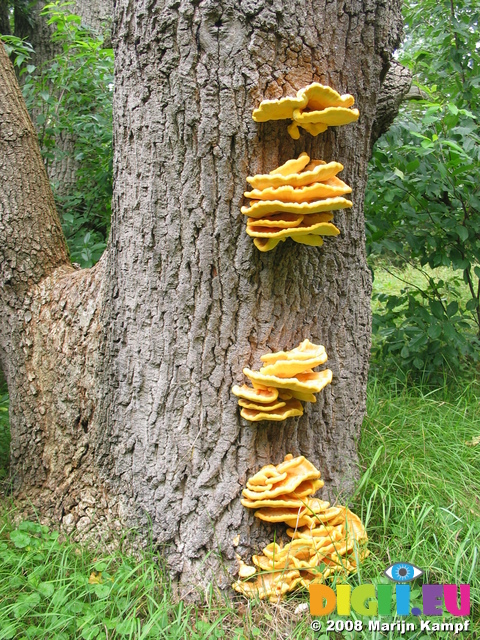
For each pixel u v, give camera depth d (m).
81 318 2.23
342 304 2.15
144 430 2.10
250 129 1.89
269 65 1.86
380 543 2.13
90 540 2.17
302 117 1.78
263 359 1.98
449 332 3.08
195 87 1.88
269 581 2.00
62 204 4.00
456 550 2.07
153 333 2.05
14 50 3.24
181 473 2.06
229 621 1.97
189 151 1.92
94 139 3.45
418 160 2.83
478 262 3.25
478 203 2.92
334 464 2.21
